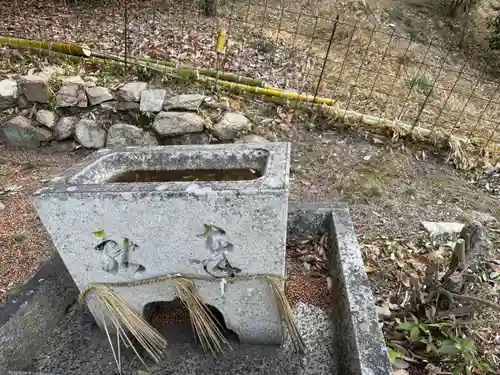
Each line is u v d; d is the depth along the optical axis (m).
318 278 2.36
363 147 4.04
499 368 1.98
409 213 3.27
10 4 6.13
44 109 4.06
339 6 7.07
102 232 1.67
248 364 1.86
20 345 1.89
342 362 1.77
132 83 4.14
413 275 2.31
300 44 5.68
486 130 4.36
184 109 3.97
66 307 2.20
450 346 1.81
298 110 4.26
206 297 1.82
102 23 5.81
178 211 1.58
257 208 1.54
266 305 1.81
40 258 2.67
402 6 7.51
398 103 4.63
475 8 7.45
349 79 4.96
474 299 2.01
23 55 4.45
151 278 1.79
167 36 5.48
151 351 1.87
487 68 6.14
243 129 3.93
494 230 3.09
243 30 5.86
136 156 1.95
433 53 6.20
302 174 3.69
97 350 1.97
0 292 2.40
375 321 1.72
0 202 3.25
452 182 3.69
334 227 2.37
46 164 3.87
